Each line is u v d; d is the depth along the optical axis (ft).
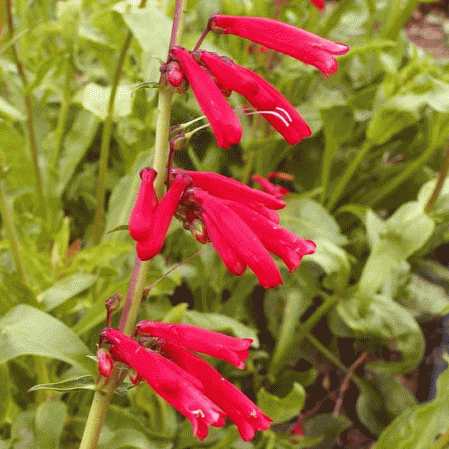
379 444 1.18
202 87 0.63
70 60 1.20
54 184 1.46
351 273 1.74
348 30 1.97
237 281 1.60
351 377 1.56
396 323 1.39
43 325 0.90
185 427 1.24
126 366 0.69
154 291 1.19
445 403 1.12
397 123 1.38
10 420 1.17
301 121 0.67
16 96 1.54
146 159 1.26
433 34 3.34
